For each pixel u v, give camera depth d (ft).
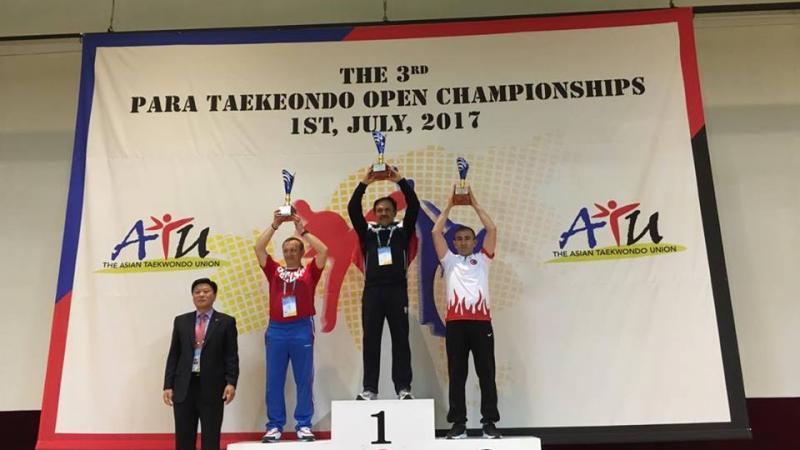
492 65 16.37
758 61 17.94
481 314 13.48
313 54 16.53
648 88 16.06
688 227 15.20
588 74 16.21
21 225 17.38
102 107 16.16
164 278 15.30
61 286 15.12
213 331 13.46
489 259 14.10
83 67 16.35
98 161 15.84
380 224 14.23
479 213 14.35
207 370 13.16
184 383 13.06
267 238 14.11
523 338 14.89
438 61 16.43
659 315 14.82
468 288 13.58
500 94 16.21
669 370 14.51
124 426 14.53
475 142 15.97
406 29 16.61
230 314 15.20
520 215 15.56
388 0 18.44
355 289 15.30
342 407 12.47
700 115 15.76
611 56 16.29
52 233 17.34
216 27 18.40
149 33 16.63
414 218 14.16
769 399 15.75
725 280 14.83
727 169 17.22
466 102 16.19
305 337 13.75
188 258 15.42
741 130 17.48
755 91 17.74
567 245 15.35
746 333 16.17
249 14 18.48
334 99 16.29
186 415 12.94
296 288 13.78
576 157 15.79
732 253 16.67
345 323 15.12
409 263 15.31
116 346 14.92
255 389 14.84
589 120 15.97
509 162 15.84
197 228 15.58
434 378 14.78
